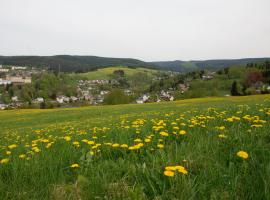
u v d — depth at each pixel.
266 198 2.26
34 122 30.97
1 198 2.86
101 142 5.57
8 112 54.69
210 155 3.76
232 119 6.19
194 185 2.69
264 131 4.82
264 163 3.01
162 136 5.32
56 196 2.82
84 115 32.75
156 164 3.47
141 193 2.71
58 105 131.00
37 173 3.58
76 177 3.52
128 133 6.10
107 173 3.33
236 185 2.60
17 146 6.65
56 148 5.30
